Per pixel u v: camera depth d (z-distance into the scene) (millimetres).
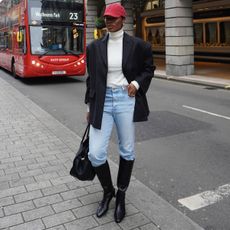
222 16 23312
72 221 3830
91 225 3748
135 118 3771
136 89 3631
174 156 6141
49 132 7477
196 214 4156
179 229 3670
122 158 3932
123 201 3908
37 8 15102
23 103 10859
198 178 5188
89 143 3809
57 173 5164
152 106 10672
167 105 10812
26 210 4074
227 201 4465
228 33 23141
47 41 15398
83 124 8602
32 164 5570
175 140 7086
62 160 5727
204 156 6121
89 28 28688
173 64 18094
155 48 30250
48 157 5887
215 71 19234
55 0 15312
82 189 4586
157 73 19406
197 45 25844
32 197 4395
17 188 4668
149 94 12953
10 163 5641
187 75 18047
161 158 6047
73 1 15633
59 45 15617
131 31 23891
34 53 15258
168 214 3961
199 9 24500
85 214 3965
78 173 3895
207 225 3920
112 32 3562
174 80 17031
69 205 4172
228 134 7457
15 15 17328
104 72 3602
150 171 5477
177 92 13391
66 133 7391
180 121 8664
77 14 15766
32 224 3785
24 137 7117
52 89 14492
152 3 28891
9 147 6469
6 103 10859
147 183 5035
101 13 29328
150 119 8914
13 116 9055
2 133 7434
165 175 5316
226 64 22938
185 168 5582
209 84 14906
